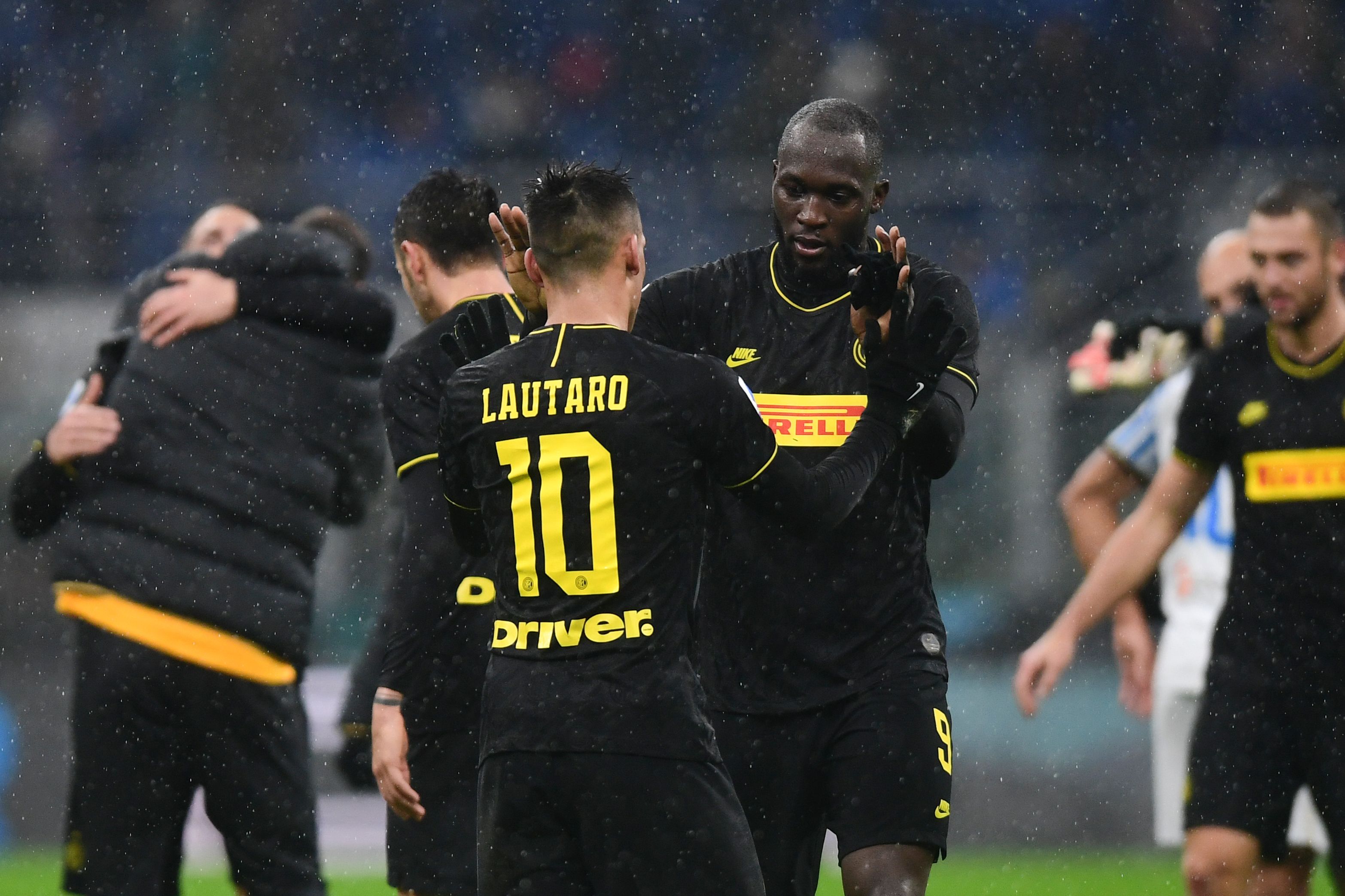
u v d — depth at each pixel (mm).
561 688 9898
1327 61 56375
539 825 10031
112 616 15000
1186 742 19141
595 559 9992
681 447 10125
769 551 11875
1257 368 14797
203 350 15664
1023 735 33719
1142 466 19172
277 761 15336
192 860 27578
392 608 13539
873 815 11375
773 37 58250
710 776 9984
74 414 15320
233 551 15289
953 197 50250
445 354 13102
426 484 13578
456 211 14375
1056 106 56844
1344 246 14461
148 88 57281
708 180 54438
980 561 39688
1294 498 14383
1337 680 14164
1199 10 56844
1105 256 49281
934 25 57906
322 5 57938
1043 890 23156
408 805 13492
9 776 31641
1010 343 48031
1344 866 14148
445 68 58438
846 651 11812
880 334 10875
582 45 58406
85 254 49406
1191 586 19234
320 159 57094
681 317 12539
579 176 10516
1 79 57062
